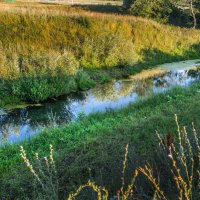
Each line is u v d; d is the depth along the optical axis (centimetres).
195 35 2973
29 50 1975
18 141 941
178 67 2288
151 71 2152
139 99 1259
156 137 693
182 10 4344
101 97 1568
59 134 895
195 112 866
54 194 488
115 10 4306
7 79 1545
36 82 1518
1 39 2062
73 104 1461
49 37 2197
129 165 525
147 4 3600
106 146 702
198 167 449
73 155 695
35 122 1244
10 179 630
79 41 2231
